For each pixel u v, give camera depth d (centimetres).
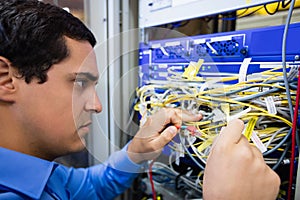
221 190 36
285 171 51
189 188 84
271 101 49
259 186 37
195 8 69
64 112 47
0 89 42
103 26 89
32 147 50
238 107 53
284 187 51
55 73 44
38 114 45
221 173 37
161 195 91
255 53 57
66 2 87
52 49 43
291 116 45
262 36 56
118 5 88
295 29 50
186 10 72
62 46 44
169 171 86
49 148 51
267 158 49
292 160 45
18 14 43
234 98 53
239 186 36
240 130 41
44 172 51
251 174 37
